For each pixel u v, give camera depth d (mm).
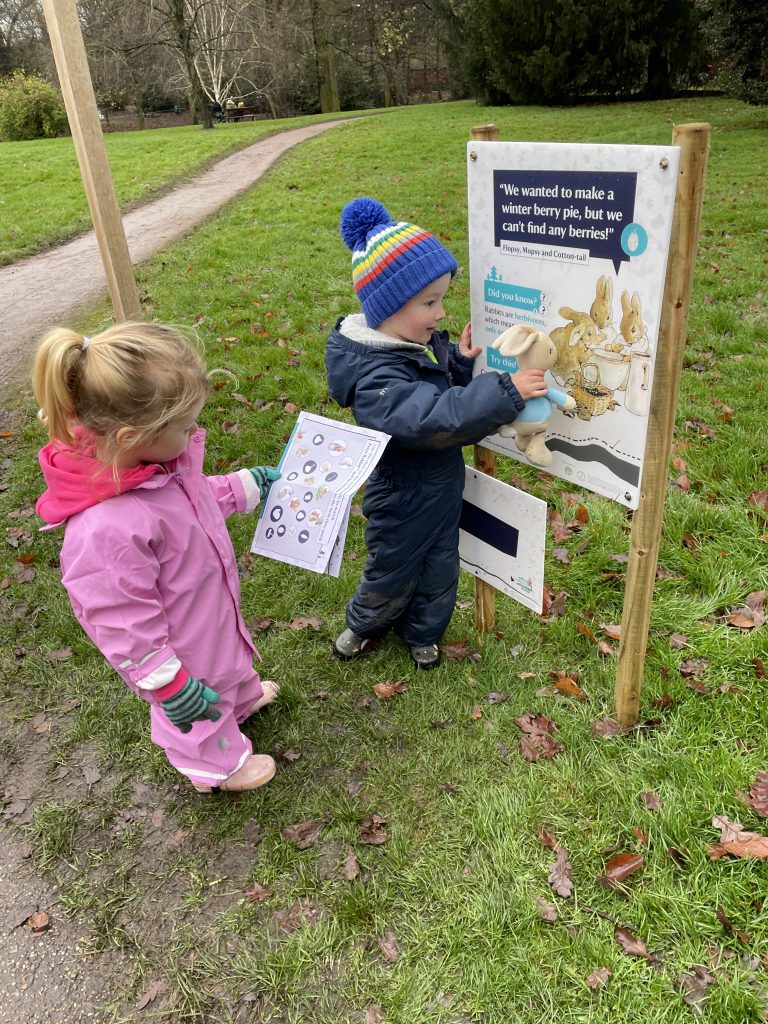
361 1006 1913
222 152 19828
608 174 1810
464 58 26312
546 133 18312
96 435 1775
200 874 2271
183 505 2045
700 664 2848
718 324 6027
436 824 2344
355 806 2424
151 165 17828
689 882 2092
